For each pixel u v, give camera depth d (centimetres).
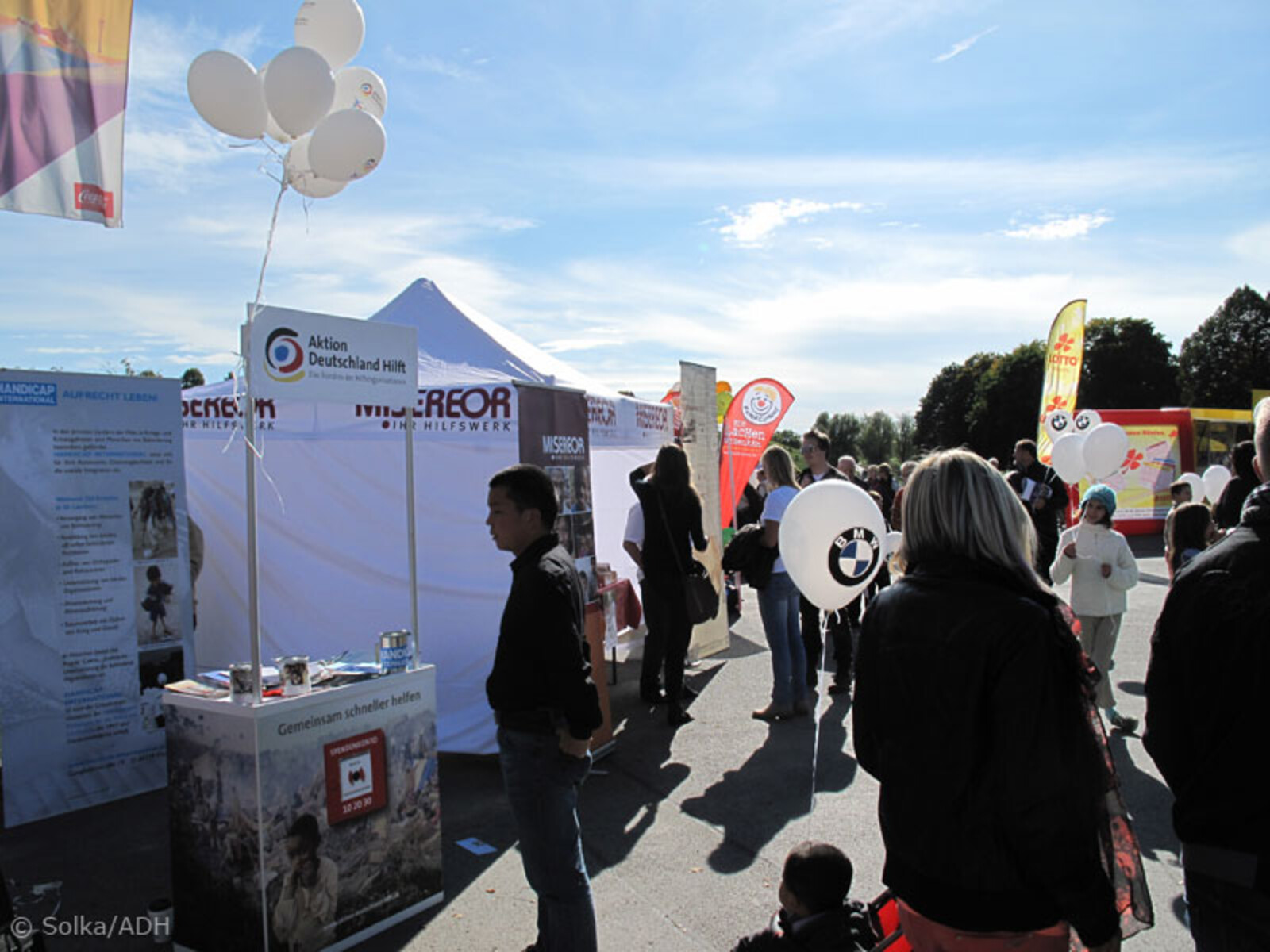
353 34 384
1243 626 165
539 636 262
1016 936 160
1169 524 532
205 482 646
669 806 450
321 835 306
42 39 358
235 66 342
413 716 340
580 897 266
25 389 455
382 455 574
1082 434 935
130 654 490
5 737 444
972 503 172
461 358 657
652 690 643
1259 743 163
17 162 351
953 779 161
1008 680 155
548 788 265
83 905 354
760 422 1009
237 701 295
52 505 464
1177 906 342
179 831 309
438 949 314
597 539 786
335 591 587
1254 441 181
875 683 179
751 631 948
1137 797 451
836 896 235
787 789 473
